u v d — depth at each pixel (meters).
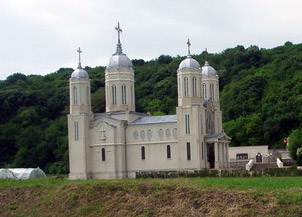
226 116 179.25
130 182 72.19
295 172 87.12
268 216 56.91
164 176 98.56
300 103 161.50
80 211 68.62
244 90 181.12
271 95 172.12
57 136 171.88
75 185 75.19
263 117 168.38
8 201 77.31
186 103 115.19
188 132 114.56
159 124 118.31
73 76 125.62
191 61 116.56
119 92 125.62
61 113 195.12
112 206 67.38
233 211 59.12
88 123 124.56
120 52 129.38
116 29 130.25
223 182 70.50
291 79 175.62
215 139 115.81
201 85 118.19
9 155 172.88
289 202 58.09
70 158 124.56
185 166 114.19
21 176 113.12
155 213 63.16
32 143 169.50
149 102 193.00
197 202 62.53
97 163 122.88
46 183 82.06
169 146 116.94
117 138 121.19
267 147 149.75
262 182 69.81
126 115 122.75
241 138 164.25
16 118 186.00
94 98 199.38
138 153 120.12
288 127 163.00
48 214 70.69
